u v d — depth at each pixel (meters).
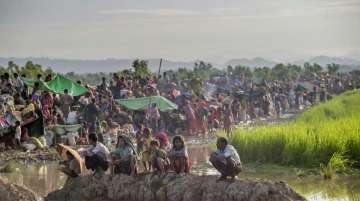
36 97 30.06
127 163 17.83
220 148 16.23
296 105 59.03
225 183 16.03
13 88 30.83
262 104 50.38
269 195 15.50
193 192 16.28
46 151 27.11
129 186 17.38
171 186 16.64
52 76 35.41
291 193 15.72
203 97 41.81
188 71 87.94
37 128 27.89
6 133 27.19
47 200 17.80
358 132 23.19
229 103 41.53
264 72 96.62
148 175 17.38
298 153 22.84
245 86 56.56
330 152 22.53
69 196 17.86
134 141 30.25
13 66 51.75
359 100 48.00
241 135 24.52
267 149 23.66
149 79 39.28
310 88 68.19
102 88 34.88
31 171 22.92
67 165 18.42
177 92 39.16
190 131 37.09
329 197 17.09
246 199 15.54
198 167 23.33
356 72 90.62
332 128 24.69
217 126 40.22
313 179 20.09
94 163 18.08
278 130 24.88
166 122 36.34
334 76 82.88
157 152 17.53
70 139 28.89
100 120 32.16
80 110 31.80
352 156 22.44
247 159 23.86
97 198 17.61
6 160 25.02
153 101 34.06
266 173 21.36
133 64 52.19
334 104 43.12
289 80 70.38
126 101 33.81
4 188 16.86
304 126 26.55
